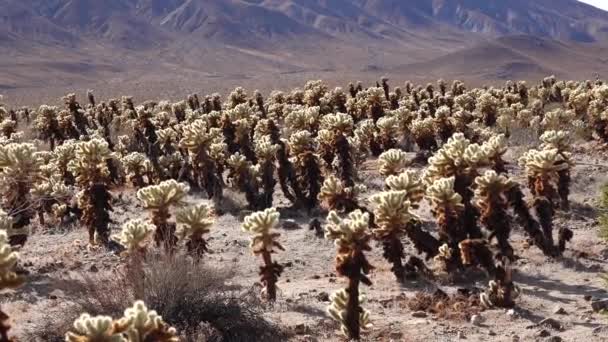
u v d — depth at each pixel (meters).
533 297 11.41
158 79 149.62
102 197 15.49
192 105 40.41
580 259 13.35
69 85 133.50
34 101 78.19
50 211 18.52
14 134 29.30
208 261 14.14
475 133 25.42
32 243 16.59
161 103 41.62
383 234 12.44
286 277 13.40
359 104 31.58
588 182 19.36
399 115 27.41
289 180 18.86
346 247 9.43
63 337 9.38
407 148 27.14
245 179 19.00
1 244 7.03
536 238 13.48
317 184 18.27
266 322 10.14
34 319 10.48
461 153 13.53
